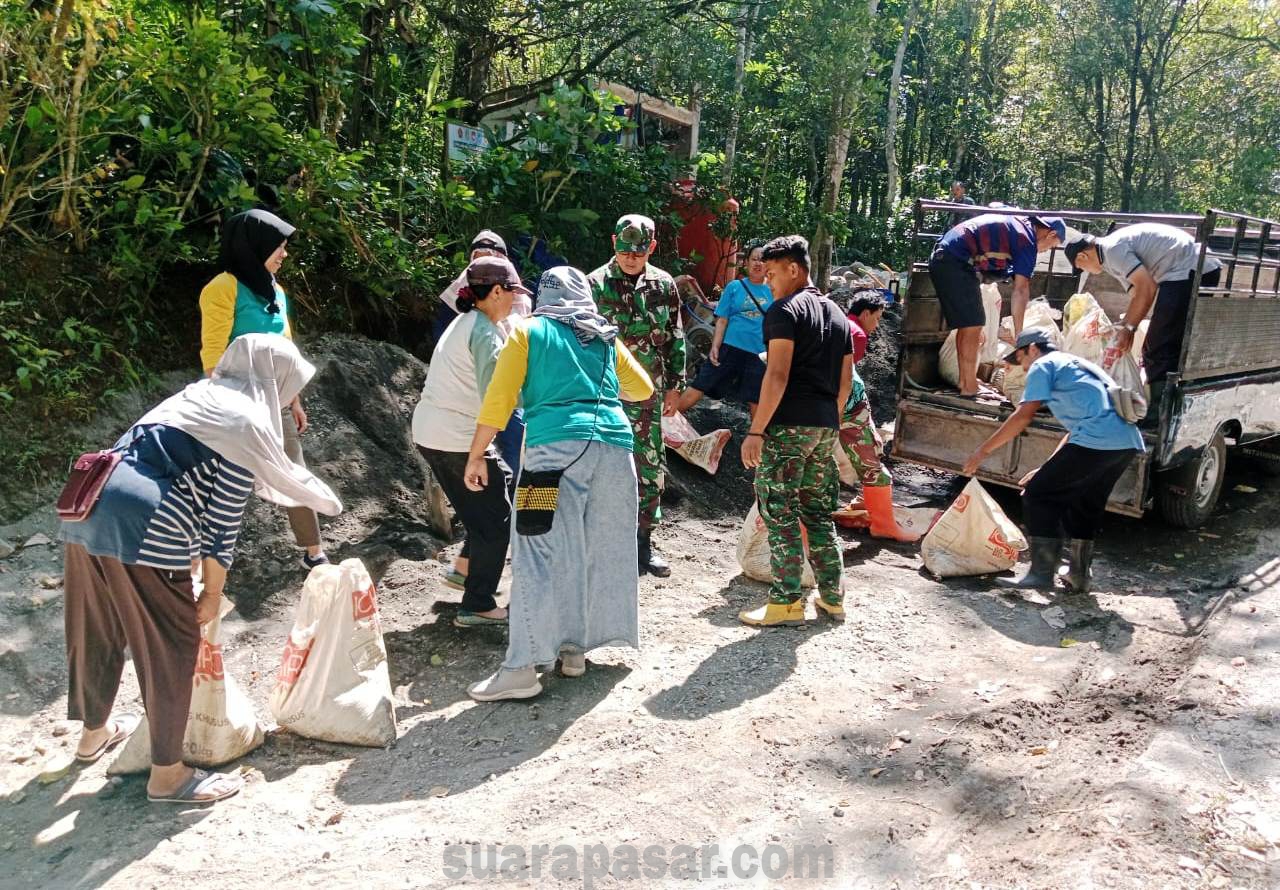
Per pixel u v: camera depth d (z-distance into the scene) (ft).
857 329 19.11
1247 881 8.74
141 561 9.43
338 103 21.66
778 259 14.47
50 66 16.11
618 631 13.24
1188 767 10.78
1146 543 20.03
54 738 11.62
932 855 9.43
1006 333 24.17
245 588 15.02
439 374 13.83
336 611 11.77
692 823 9.95
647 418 16.84
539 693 12.85
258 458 10.10
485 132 26.04
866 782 10.73
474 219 24.47
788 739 11.63
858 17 37.52
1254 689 12.94
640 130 35.73
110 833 9.80
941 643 14.69
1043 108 77.82
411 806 10.35
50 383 15.94
